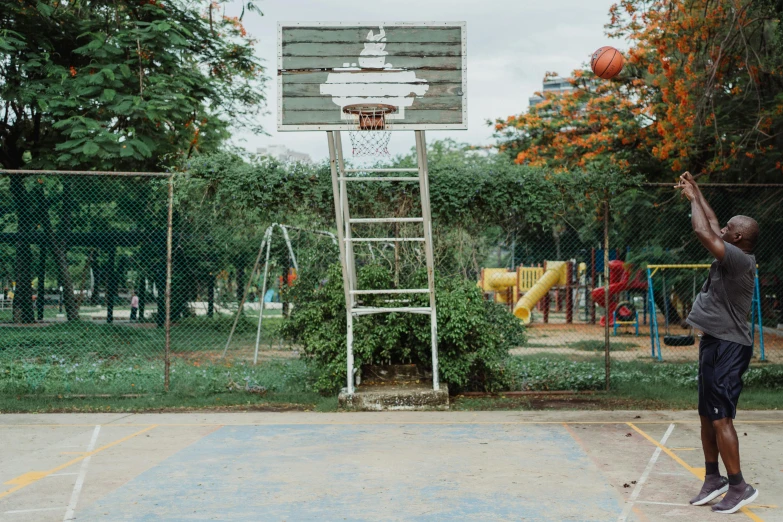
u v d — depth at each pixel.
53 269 20.22
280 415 8.98
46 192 17.44
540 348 16.77
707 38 12.40
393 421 8.52
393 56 8.59
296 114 8.58
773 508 5.04
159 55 14.37
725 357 5.02
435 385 9.50
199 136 16.16
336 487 5.64
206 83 15.49
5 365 11.23
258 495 5.43
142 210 16.42
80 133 12.93
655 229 17.92
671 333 20.11
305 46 8.59
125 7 15.58
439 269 10.98
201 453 6.86
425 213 9.26
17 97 14.09
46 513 5.02
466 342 10.08
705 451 5.14
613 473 6.02
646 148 16.88
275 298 18.67
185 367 11.88
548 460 6.49
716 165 12.60
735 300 5.06
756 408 9.16
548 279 22.97
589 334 20.42
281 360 13.86
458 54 8.60
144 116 13.40
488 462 6.43
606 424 8.24
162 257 17.08
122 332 17.25
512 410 9.24
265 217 10.54
